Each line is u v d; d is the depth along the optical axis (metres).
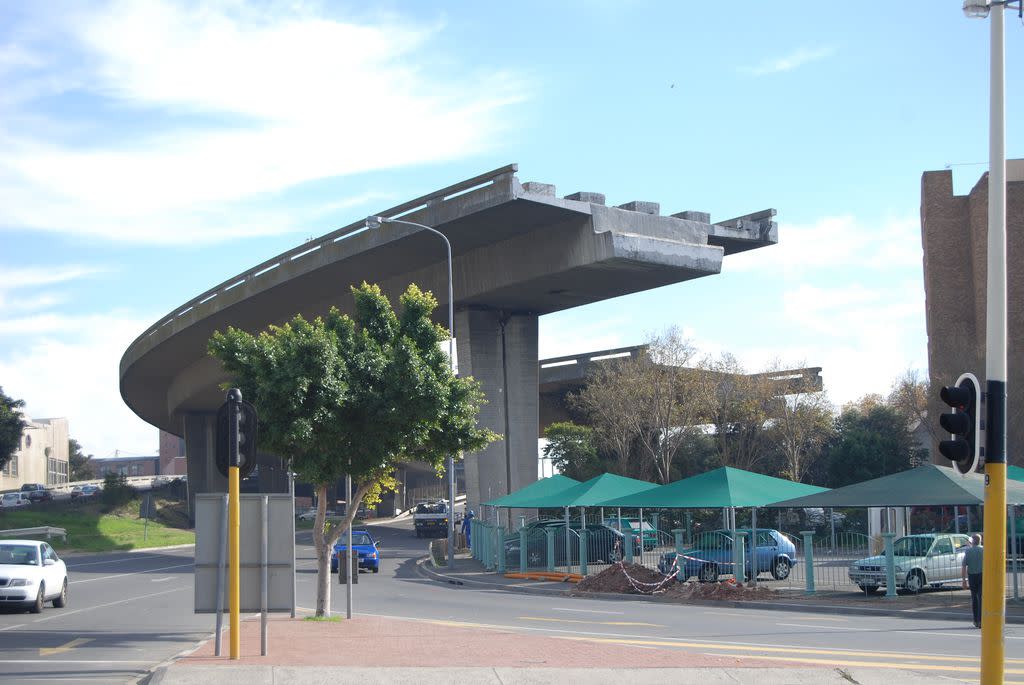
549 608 23.83
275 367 17.88
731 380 64.31
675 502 28.56
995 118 11.07
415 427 19.02
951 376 58.38
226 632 17.67
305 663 12.34
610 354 70.25
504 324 56.50
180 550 59.69
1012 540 23.48
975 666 13.12
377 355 18.72
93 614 21.91
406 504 111.81
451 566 39.22
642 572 29.34
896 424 66.56
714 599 25.73
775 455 66.88
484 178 42.69
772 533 31.12
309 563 46.12
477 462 53.62
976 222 62.12
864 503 25.12
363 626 17.66
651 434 61.31
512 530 43.12
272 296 56.16
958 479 24.81
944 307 63.72
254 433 12.99
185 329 65.44
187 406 90.56
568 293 51.72
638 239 44.75
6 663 13.69
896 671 11.70
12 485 124.12
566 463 65.44
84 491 103.44
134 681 12.00
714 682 11.09
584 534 34.03
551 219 45.34
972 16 11.32
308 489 117.88
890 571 24.77
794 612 23.06
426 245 48.38
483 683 10.97
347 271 52.00
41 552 23.02
